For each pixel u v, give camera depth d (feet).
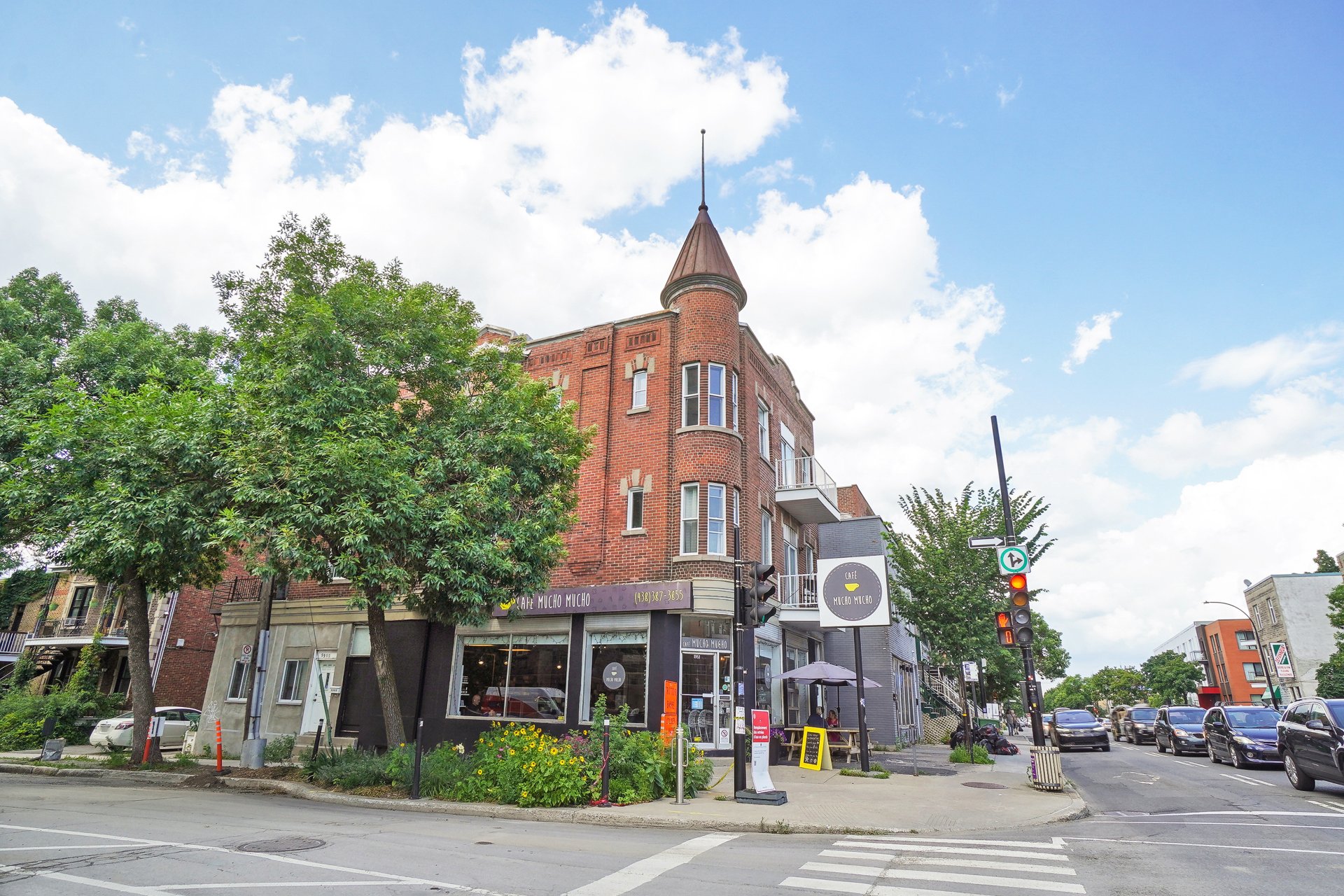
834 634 89.30
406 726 65.51
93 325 69.67
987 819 35.99
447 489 48.96
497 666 64.23
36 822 32.89
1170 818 36.91
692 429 62.64
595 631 60.59
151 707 59.93
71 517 49.49
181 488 48.34
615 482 64.59
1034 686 47.52
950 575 82.69
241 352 55.88
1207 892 21.84
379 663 49.83
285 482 43.42
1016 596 48.65
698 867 25.34
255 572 44.50
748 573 63.05
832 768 60.18
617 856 27.14
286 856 25.90
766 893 21.63
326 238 54.29
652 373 66.08
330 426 45.14
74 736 79.97
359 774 44.96
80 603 107.24
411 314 49.37
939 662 96.94
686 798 41.47
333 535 44.01
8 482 50.67
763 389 74.43
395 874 23.36
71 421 50.55
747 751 57.36
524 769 39.32
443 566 44.04
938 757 73.82
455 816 37.68
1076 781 56.49
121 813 36.11
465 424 50.49
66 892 20.86
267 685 74.43
